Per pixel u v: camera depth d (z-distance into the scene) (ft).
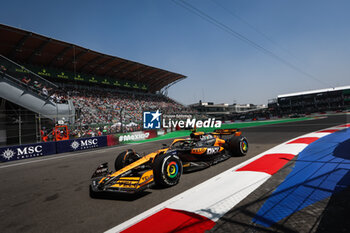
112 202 10.95
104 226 8.25
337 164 13.65
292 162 15.37
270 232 6.66
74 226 8.55
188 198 10.32
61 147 37.29
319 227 6.70
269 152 20.43
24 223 9.34
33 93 56.49
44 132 51.24
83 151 37.88
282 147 22.68
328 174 11.81
